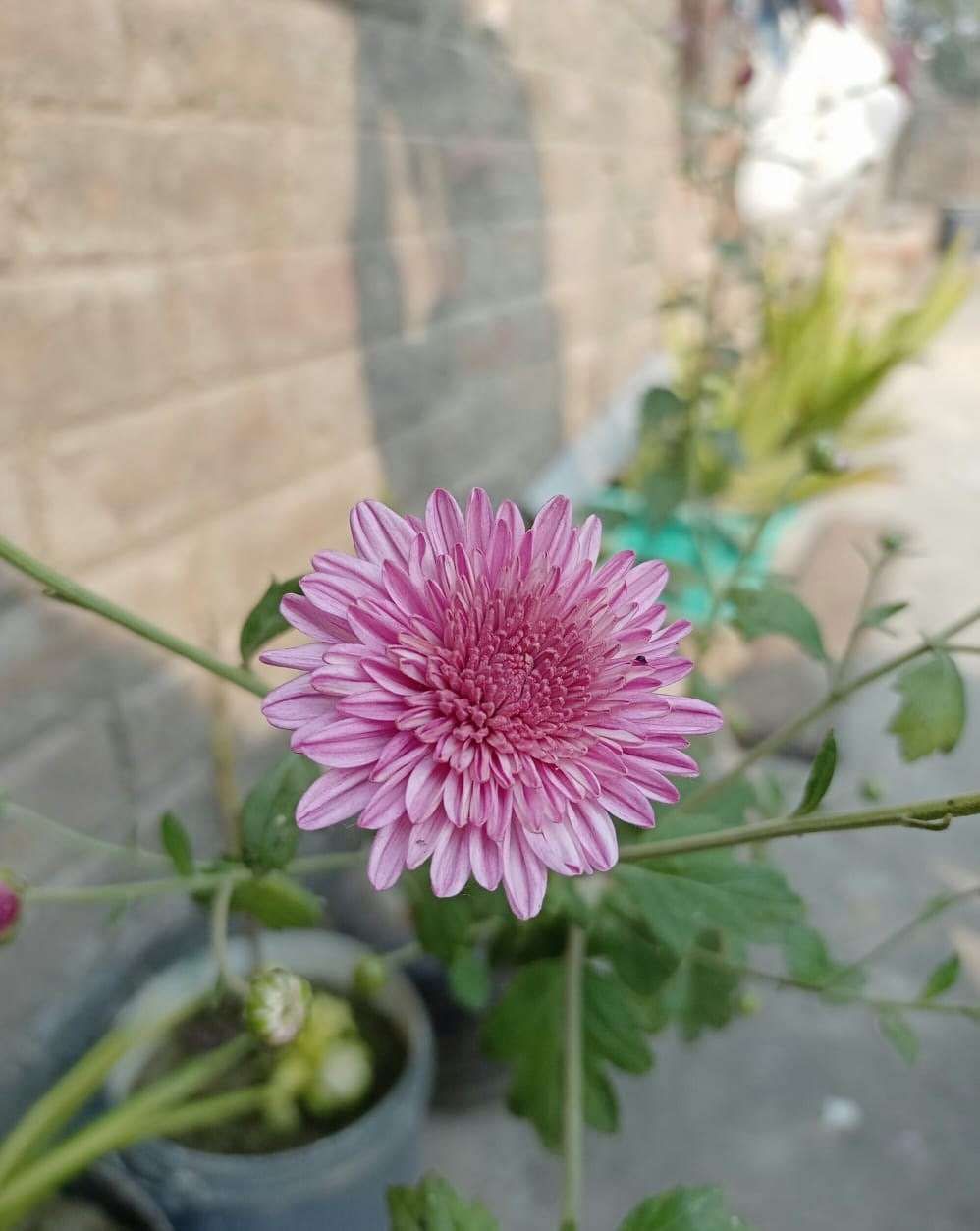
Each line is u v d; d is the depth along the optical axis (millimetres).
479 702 142
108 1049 243
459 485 559
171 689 360
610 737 145
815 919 435
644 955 210
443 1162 339
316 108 386
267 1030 168
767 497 646
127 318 315
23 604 298
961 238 834
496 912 199
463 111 498
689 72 581
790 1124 356
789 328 687
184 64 317
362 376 449
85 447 309
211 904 214
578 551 152
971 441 1053
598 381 759
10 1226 219
